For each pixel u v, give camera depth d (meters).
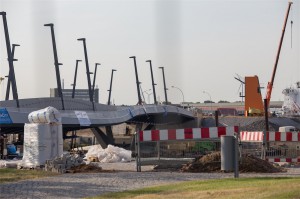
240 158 33.91
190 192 20.67
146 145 40.12
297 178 23.73
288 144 43.84
